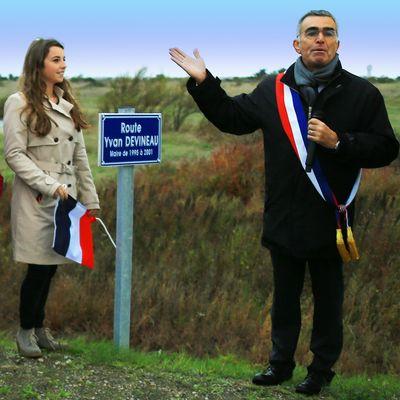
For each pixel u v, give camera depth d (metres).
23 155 4.25
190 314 6.79
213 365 5.12
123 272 4.90
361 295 7.15
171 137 23.31
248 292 7.44
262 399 4.19
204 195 11.32
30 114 4.23
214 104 4.08
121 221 4.86
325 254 4.13
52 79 4.31
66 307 6.82
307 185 4.05
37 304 4.47
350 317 6.88
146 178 12.49
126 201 4.85
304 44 3.99
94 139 21.95
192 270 7.83
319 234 4.09
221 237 8.70
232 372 4.85
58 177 4.36
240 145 13.74
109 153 4.64
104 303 6.91
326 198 4.03
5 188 10.85
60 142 4.37
